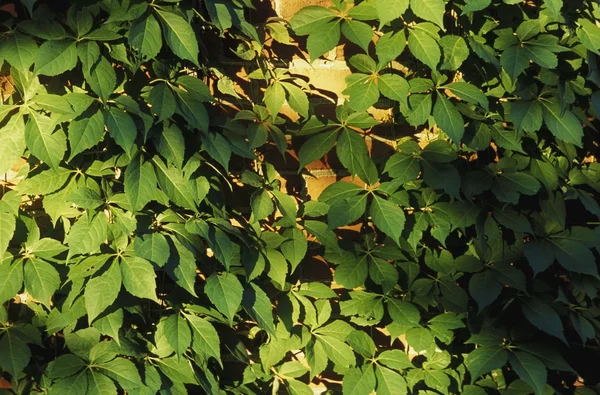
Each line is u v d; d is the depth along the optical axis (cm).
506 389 196
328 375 203
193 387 193
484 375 198
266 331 186
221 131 182
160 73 172
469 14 186
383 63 179
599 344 203
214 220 175
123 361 172
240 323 195
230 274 176
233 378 195
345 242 192
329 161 196
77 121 162
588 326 190
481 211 190
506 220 187
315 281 197
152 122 165
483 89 194
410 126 197
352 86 183
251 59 185
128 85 176
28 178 175
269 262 183
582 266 185
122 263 167
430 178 182
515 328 192
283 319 188
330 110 193
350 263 187
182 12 171
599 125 202
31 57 164
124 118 163
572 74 192
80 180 174
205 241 188
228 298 173
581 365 204
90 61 162
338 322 191
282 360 199
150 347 178
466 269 191
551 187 190
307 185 195
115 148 173
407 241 187
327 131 186
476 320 192
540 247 188
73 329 176
